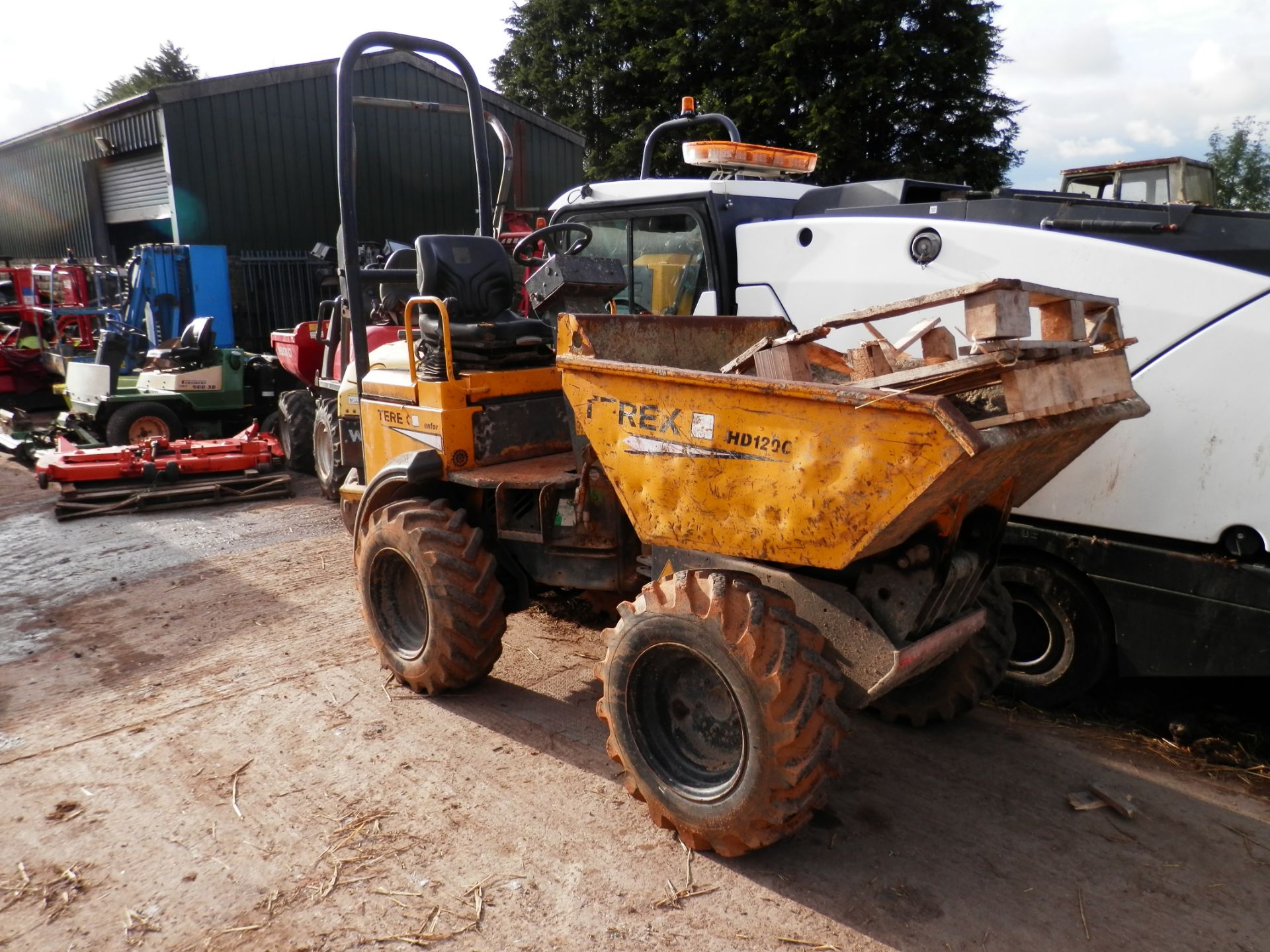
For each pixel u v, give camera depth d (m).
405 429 4.27
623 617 3.02
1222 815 3.27
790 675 2.61
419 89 17.22
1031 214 3.99
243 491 7.98
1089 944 2.60
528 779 3.44
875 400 2.35
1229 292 3.36
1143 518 3.64
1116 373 2.77
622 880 2.86
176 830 3.14
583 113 23.25
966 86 19.80
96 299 12.35
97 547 6.56
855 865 2.94
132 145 16.30
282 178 15.99
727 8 20.11
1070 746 3.79
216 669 4.45
